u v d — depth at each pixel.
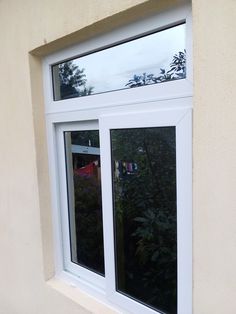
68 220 2.12
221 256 1.14
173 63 1.38
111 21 1.46
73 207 2.12
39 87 2.01
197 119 1.16
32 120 2.00
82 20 1.55
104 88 1.71
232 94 1.06
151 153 1.49
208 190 1.15
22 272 2.33
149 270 1.64
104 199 1.72
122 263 1.75
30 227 2.18
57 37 1.70
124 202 1.67
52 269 2.16
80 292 1.97
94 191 1.91
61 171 2.08
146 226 1.61
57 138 2.06
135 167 1.57
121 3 1.36
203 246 1.19
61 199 2.12
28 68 1.95
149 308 1.62
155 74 1.46
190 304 1.38
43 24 1.78
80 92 1.84
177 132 1.33
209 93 1.11
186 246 1.37
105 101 1.65
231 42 1.05
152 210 1.56
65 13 1.64
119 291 1.77
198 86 1.14
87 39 1.70
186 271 1.38
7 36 2.08
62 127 2.01
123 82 1.60
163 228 1.53
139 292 1.69
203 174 1.16
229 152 1.08
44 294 2.13
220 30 1.07
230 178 1.09
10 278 2.49
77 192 2.05
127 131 1.57
